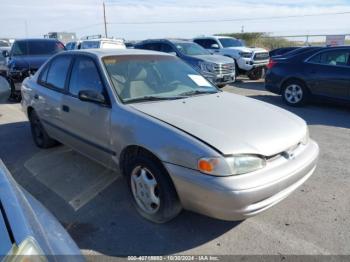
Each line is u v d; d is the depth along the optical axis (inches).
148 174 113.8
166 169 102.2
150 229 114.0
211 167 92.7
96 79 136.8
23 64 350.6
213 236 109.8
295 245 104.5
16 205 58.9
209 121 110.1
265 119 117.2
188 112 117.8
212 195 92.6
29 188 147.3
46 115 174.1
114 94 126.5
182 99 133.6
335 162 171.3
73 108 146.0
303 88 313.6
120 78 134.7
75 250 66.5
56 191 143.6
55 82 168.1
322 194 136.5
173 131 102.9
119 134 119.3
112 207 128.8
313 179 150.8
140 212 120.7
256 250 102.6
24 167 170.7
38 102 179.9
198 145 95.9
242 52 526.0
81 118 141.3
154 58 156.1
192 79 156.6
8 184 64.4
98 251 103.3
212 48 571.8
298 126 119.1
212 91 152.4
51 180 154.6
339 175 155.0
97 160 141.9
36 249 53.2
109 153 128.6
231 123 109.8
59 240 65.6
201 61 404.5
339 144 201.3
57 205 131.7
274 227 114.1
